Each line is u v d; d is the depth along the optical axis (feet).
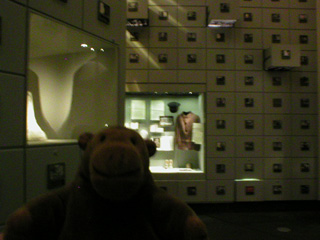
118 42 8.75
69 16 6.75
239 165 15.48
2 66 5.15
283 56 14.71
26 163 5.62
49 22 6.31
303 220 13.84
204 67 15.71
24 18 5.61
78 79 8.68
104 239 2.40
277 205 15.69
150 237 2.48
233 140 15.53
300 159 15.67
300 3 16.08
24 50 5.64
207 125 15.53
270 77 15.85
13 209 5.30
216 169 15.38
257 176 15.49
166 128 17.17
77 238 2.42
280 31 15.99
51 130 7.93
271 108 15.74
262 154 15.57
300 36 16.03
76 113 8.54
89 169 2.49
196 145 16.37
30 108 6.77
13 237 2.39
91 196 2.53
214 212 15.43
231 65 15.76
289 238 11.39
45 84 7.67
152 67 15.69
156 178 15.34
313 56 16.03
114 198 2.31
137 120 17.11
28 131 6.42
